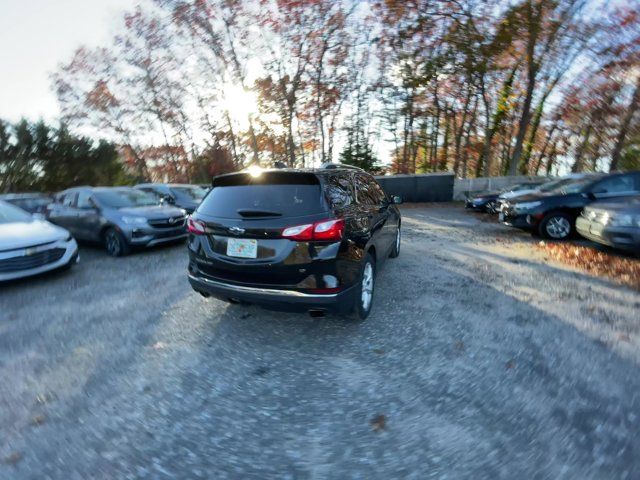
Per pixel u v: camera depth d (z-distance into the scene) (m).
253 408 2.57
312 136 28.23
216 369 3.07
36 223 6.11
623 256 6.53
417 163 32.59
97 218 7.66
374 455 2.12
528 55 19.44
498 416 2.45
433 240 8.68
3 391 2.77
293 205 3.35
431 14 18.92
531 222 8.70
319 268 3.20
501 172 34.25
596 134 28.38
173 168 33.16
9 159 26.33
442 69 20.00
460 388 2.77
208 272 3.64
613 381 2.85
